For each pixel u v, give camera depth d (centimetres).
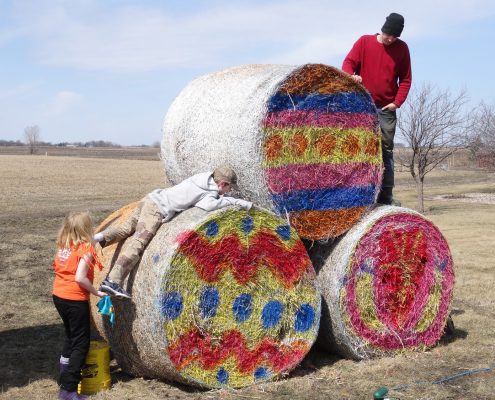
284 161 587
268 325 589
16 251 1346
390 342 660
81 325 538
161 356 543
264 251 581
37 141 13388
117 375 607
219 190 575
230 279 568
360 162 638
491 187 3712
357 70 740
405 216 658
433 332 688
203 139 627
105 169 4762
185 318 545
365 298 641
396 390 562
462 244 1510
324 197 616
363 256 634
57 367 629
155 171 4659
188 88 700
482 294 964
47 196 2758
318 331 629
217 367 563
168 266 531
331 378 595
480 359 655
